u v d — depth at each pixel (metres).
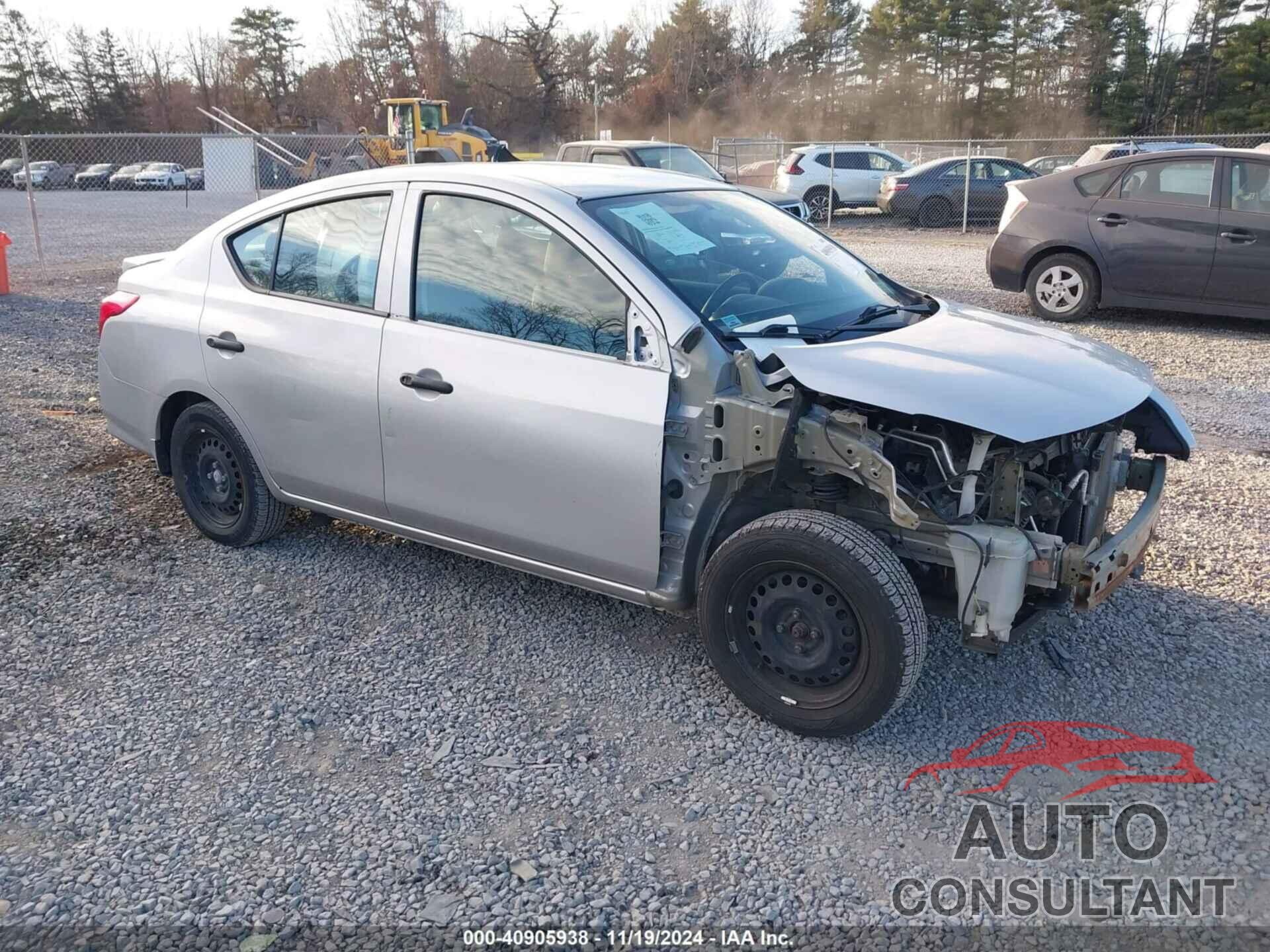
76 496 5.54
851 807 3.04
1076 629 4.06
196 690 3.67
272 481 4.54
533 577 4.57
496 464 3.72
